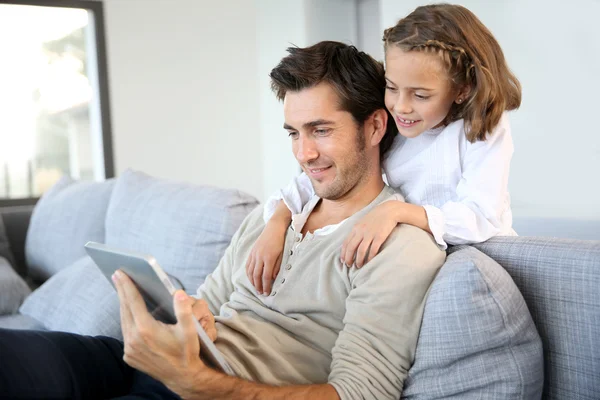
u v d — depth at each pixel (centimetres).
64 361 124
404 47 120
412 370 112
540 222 305
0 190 475
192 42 498
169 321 106
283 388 107
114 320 187
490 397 104
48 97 481
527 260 115
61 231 278
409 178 139
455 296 106
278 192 148
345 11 490
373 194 134
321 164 128
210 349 103
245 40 513
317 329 125
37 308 217
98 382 129
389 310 113
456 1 377
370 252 116
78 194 283
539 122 341
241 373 116
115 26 474
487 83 121
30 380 118
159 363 102
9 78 469
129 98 482
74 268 224
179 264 192
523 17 344
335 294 124
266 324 127
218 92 508
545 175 337
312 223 138
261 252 134
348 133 127
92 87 484
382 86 131
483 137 127
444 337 107
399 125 126
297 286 128
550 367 110
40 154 483
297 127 127
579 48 318
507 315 104
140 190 232
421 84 120
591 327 105
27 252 303
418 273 114
